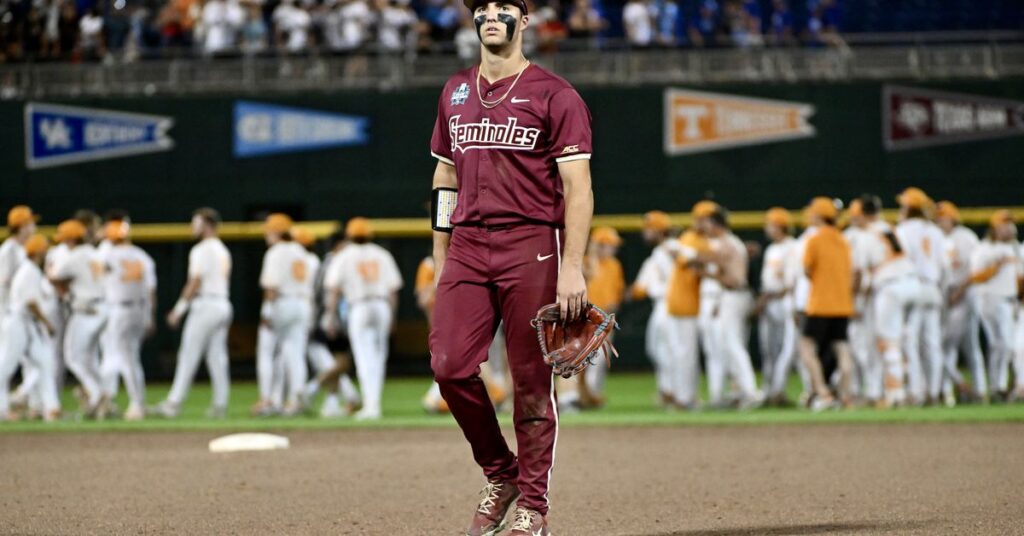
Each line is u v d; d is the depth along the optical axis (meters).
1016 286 54.97
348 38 84.12
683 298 53.28
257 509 26.50
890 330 51.09
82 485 30.94
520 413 20.00
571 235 19.42
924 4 95.62
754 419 47.31
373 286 51.62
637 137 80.19
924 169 79.50
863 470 32.06
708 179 80.06
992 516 24.09
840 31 94.44
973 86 79.50
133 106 81.44
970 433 41.00
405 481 31.33
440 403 53.97
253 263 80.62
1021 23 95.12
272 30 87.38
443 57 81.06
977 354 55.00
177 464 35.59
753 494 28.09
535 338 19.75
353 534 23.02
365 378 51.69
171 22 86.38
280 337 53.78
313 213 81.00
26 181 81.69
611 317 19.81
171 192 81.31
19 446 41.34
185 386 52.84
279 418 53.19
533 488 19.94
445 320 20.08
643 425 46.16
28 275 51.31
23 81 81.94
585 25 84.56
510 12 19.72
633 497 27.94
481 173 19.84
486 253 19.88
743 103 79.94
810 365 51.72
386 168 80.75
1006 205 79.31
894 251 51.06
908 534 22.17
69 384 83.31
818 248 50.91
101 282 53.12
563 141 19.50
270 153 81.12
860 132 79.75
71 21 86.31
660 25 87.81
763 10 91.94
